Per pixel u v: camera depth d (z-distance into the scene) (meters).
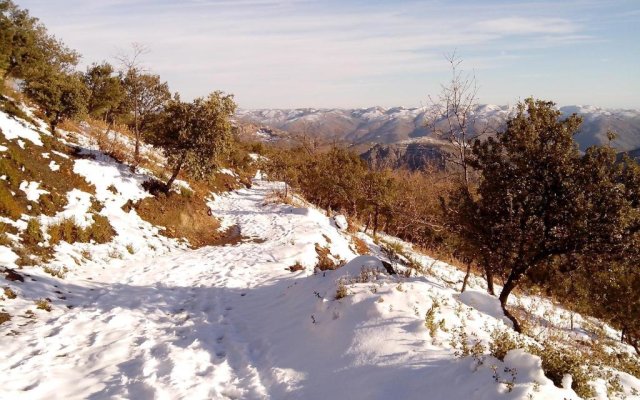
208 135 19.00
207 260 14.86
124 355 6.89
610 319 15.36
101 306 9.22
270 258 15.82
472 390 4.55
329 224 26.73
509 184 9.21
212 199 27.55
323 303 7.92
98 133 23.53
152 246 15.43
